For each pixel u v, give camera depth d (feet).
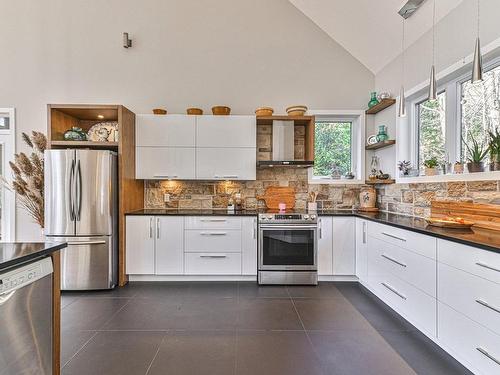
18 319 4.13
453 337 6.03
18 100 13.20
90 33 13.35
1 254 4.23
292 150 12.87
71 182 10.55
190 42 13.51
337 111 13.48
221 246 11.50
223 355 6.54
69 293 10.44
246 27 13.57
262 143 13.62
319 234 11.56
